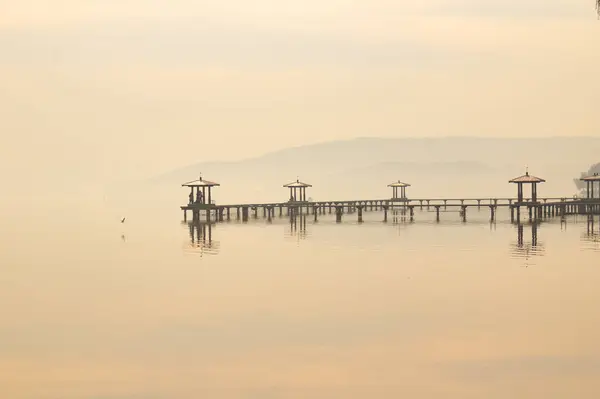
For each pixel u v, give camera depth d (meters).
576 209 170.00
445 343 41.31
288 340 42.41
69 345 42.25
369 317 47.41
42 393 34.69
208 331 44.78
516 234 101.19
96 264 75.38
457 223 127.25
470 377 35.78
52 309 51.88
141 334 44.41
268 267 69.06
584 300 51.50
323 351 40.22
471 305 50.38
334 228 116.88
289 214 168.62
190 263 73.75
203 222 142.12
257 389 34.78
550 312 48.06
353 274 63.84
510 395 33.44
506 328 44.22
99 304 53.31
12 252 89.12
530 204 128.12
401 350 40.16
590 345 40.59
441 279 60.59
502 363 37.75
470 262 70.19
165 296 55.62
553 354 39.09
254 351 40.41
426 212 177.62
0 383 36.00
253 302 52.50
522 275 62.12
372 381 35.56
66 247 95.19
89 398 34.03
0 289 60.25
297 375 36.50
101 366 38.31
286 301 52.59
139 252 86.12
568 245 85.12
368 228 115.81
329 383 35.34
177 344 42.06
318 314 48.41
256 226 125.31
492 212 133.88
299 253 79.81
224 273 66.06
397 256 75.50
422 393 33.94
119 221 154.62
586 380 35.12
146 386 35.38
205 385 35.38
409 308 49.72
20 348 41.72
